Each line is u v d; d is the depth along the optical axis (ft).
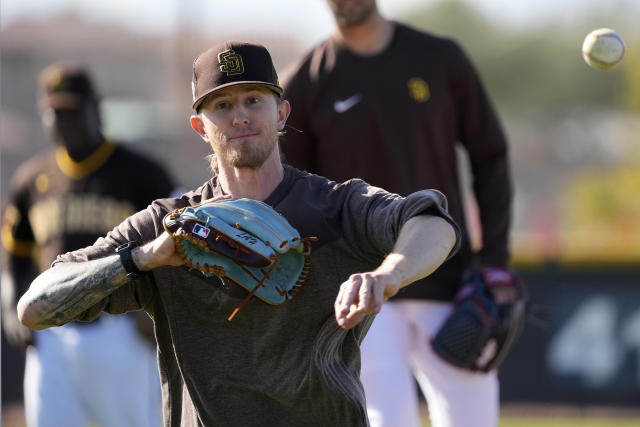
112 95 505.66
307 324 36.63
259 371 37.11
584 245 118.11
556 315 113.39
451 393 56.85
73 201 65.31
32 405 64.85
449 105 57.00
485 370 55.88
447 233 34.17
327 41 57.36
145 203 65.98
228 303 36.68
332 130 56.34
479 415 56.95
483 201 58.85
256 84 35.78
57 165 66.03
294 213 36.68
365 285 31.71
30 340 64.90
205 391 37.47
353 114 56.03
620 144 480.23
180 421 38.91
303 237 36.32
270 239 34.99
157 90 508.53
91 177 65.31
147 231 37.76
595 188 394.52
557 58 588.50
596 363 111.86
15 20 505.25
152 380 66.59
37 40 489.67
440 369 56.70
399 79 56.08
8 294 68.39
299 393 36.73
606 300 112.27
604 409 111.14
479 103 57.72
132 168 65.57
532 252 114.73
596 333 112.16
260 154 36.35
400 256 33.14
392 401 54.39
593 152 558.56
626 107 447.42
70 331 63.82
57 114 64.23
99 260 36.01
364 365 54.60
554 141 572.10
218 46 36.47
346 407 36.68
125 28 526.16
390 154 55.93
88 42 503.61
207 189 38.34
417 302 56.18
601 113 577.43
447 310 56.85
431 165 56.59
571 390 112.27
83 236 65.16
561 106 583.58
